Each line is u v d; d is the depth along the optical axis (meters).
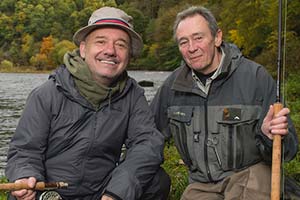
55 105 3.33
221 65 3.46
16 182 3.03
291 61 19.58
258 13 28.72
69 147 3.37
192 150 3.58
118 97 3.44
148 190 3.51
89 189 3.44
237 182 3.46
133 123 3.52
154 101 3.83
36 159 3.31
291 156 3.34
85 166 3.38
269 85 3.43
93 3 95.62
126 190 3.25
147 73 63.78
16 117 20.89
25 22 94.31
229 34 30.89
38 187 3.08
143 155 3.39
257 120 3.41
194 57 3.46
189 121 3.57
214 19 3.52
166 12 74.94
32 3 96.44
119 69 3.40
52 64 88.38
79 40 3.47
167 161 6.00
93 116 3.36
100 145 3.38
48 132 3.35
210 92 3.50
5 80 57.12
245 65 3.50
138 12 82.81
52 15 95.00
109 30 3.38
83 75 3.30
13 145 3.33
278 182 3.03
